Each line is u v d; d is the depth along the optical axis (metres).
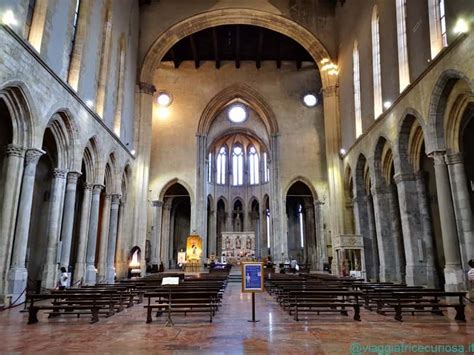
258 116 38.88
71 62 16.62
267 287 17.50
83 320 9.30
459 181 13.74
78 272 17.72
